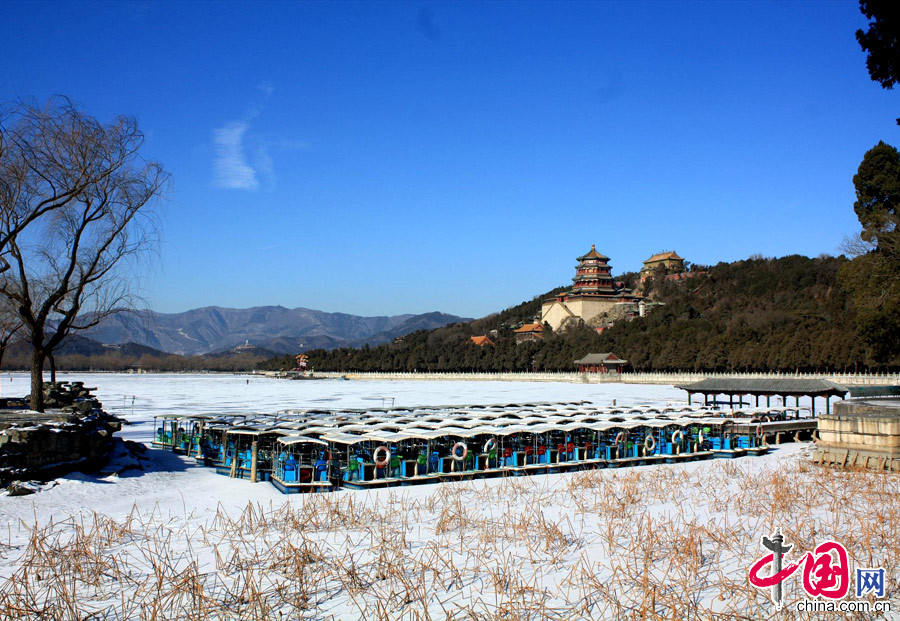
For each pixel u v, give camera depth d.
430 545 18.38
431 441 33.47
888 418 30.36
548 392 119.12
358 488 27.95
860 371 114.50
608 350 173.38
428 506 23.53
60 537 18.92
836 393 52.38
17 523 20.22
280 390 130.62
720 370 142.00
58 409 32.78
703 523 20.94
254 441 30.67
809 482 27.72
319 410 47.59
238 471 31.30
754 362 128.88
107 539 18.52
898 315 53.62
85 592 14.54
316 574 15.63
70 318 32.22
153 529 20.23
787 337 125.62
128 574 15.70
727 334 142.75
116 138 31.45
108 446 31.34
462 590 14.75
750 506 23.25
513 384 164.25
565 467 33.56
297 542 18.52
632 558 17.17
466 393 116.81
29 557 16.78
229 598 14.13
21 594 14.02
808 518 21.25
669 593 14.40
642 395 105.06
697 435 41.16
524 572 16.03
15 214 28.81
